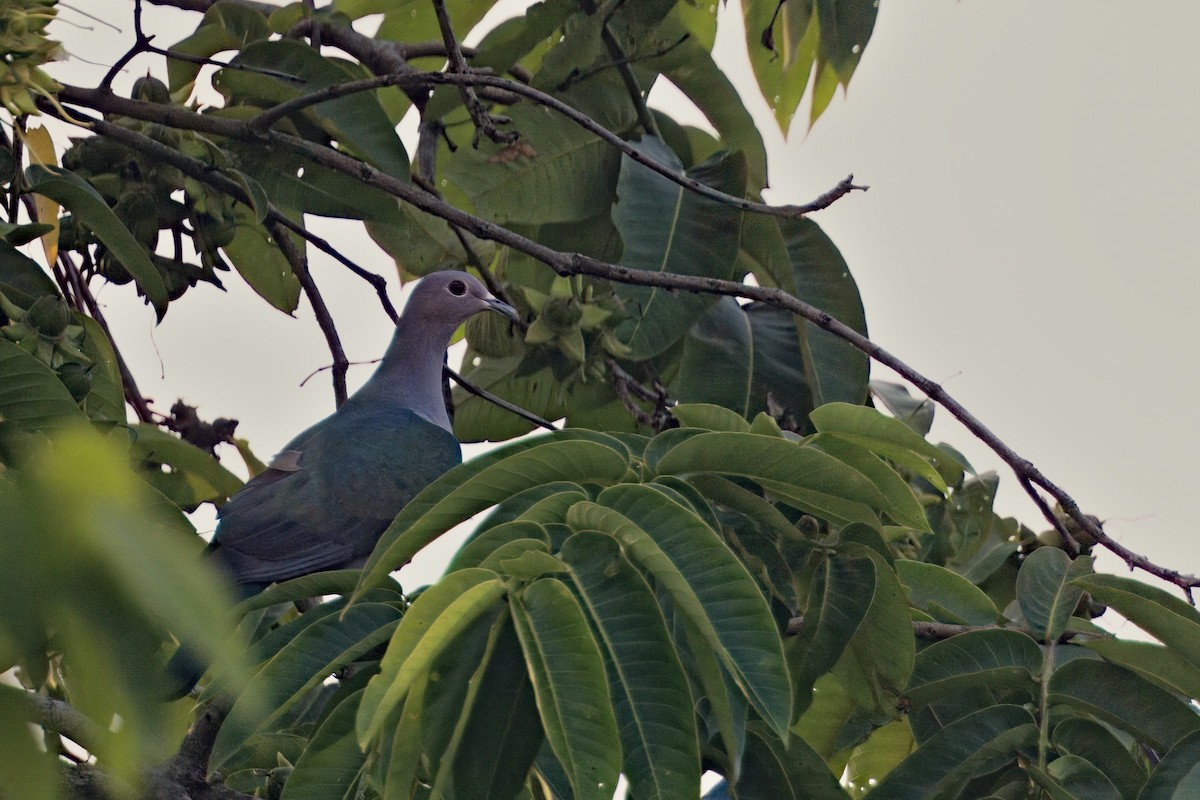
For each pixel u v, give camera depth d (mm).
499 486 5434
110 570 1534
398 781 4688
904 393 12102
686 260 10195
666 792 4504
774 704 4660
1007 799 6398
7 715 1628
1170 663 6598
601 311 10078
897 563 7805
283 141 9422
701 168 10766
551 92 11055
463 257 12719
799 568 6473
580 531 5035
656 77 11680
